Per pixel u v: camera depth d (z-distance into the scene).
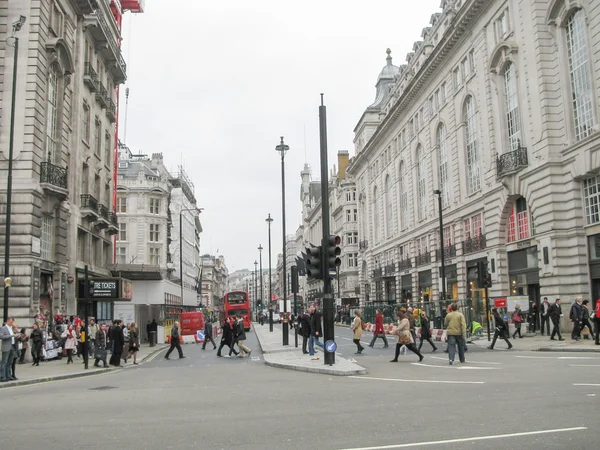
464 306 29.48
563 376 12.41
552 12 29.72
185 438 7.31
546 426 7.25
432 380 12.78
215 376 16.47
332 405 9.67
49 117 30.30
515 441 6.49
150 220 73.00
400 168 60.50
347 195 88.50
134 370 20.75
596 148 26.20
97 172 40.53
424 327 22.36
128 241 71.50
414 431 7.23
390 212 65.25
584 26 27.36
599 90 26.06
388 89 77.19
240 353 25.06
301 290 138.00
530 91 31.28
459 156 42.56
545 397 9.52
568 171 28.56
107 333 25.52
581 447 6.14
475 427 7.35
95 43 40.09
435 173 48.47
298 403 10.09
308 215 127.88
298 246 155.62
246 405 10.11
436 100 48.66
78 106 34.94
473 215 40.41
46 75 29.05
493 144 36.28
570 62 29.03
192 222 108.50
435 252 48.47
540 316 28.91
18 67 27.33
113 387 14.27
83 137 36.75
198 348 33.91
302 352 24.78
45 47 28.78
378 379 13.60
